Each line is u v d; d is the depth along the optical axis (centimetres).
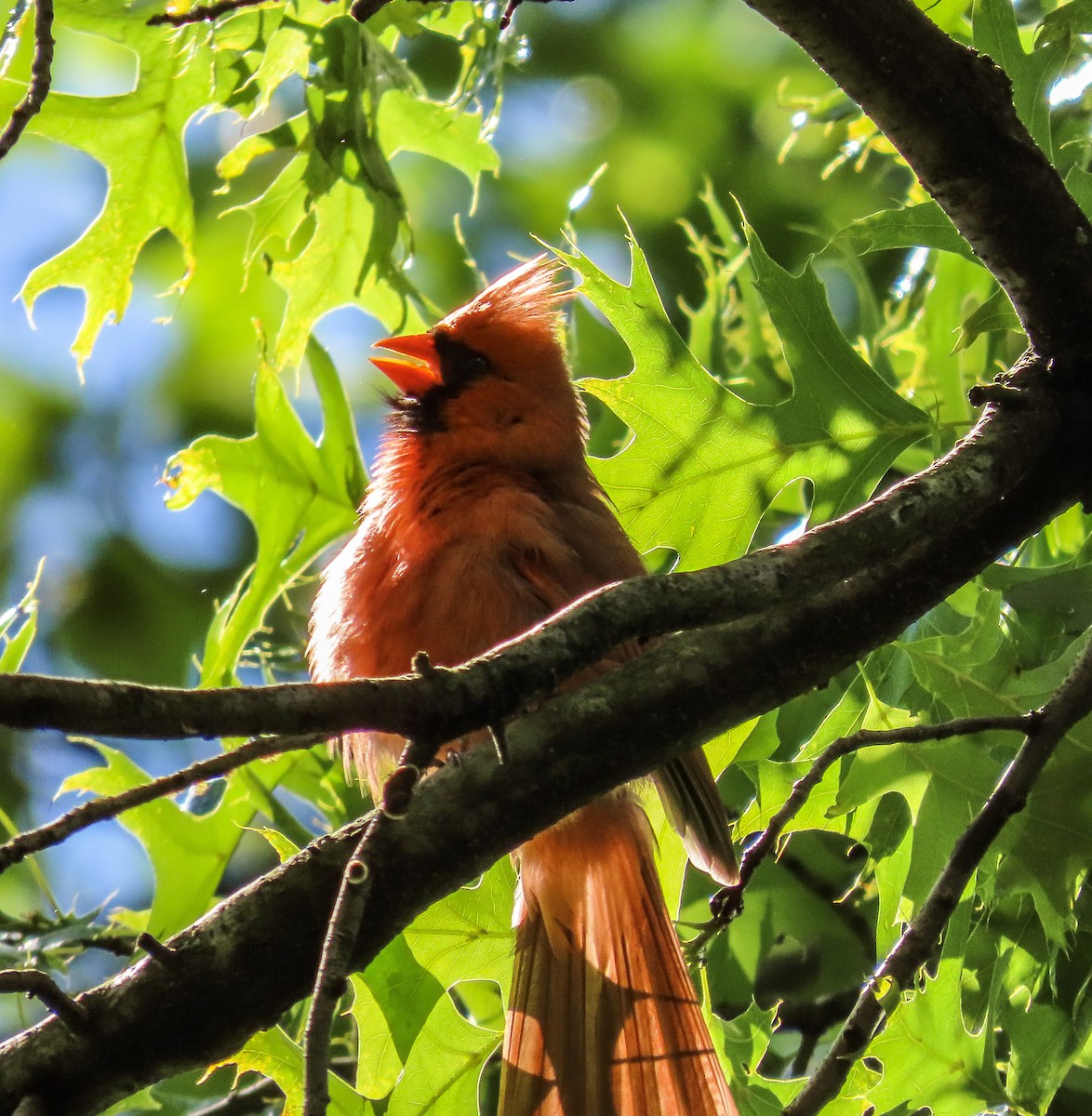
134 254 752
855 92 549
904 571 546
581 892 666
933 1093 570
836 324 656
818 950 730
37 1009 977
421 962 638
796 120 841
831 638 536
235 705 354
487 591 659
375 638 679
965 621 672
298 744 380
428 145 827
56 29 1120
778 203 1154
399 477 718
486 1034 640
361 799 780
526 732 508
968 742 593
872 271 1084
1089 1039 628
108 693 340
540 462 724
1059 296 559
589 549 690
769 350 855
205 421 1179
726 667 524
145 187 750
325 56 717
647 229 1177
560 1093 635
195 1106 719
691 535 650
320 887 491
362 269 752
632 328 645
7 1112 473
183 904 740
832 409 652
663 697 516
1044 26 645
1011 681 599
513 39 722
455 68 1189
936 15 789
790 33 541
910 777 595
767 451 650
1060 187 558
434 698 379
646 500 649
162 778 368
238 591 768
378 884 492
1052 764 566
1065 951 570
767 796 628
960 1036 572
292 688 363
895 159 846
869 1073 591
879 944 625
